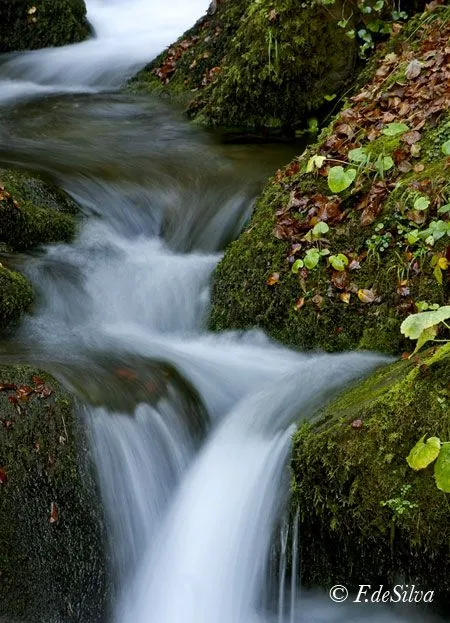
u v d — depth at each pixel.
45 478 2.33
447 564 2.15
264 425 2.51
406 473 2.18
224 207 3.31
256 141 3.82
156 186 3.42
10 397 2.38
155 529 2.46
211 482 2.47
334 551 2.29
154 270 3.09
